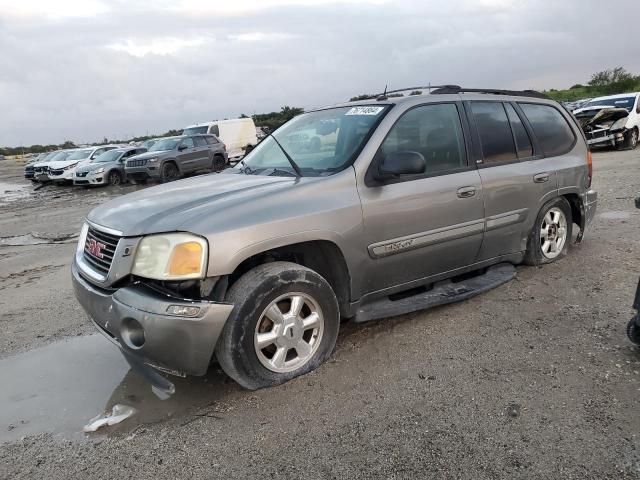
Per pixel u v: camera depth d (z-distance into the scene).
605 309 4.15
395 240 3.76
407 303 4.01
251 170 4.25
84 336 4.45
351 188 3.56
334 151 3.88
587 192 5.53
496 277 4.66
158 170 19.34
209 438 2.83
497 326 3.99
